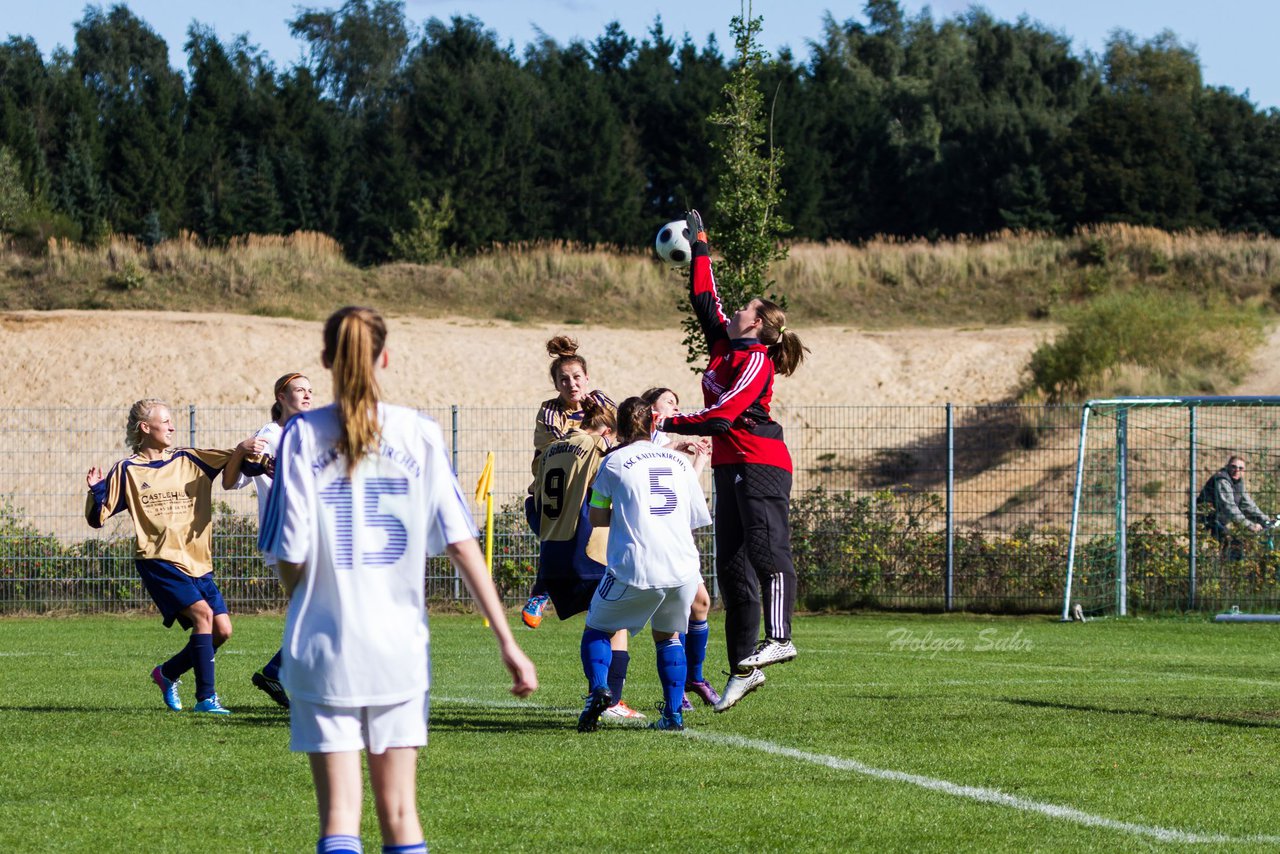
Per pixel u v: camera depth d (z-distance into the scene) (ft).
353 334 14.08
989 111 239.50
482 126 214.90
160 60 303.07
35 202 173.37
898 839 19.27
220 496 72.74
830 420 96.48
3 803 21.49
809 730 28.86
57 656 45.55
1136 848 18.79
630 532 28.17
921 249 153.17
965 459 82.23
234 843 19.04
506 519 64.23
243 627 56.13
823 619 61.11
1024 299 143.95
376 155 218.18
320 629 13.85
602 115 213.66
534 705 33.63
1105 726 29.27
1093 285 143.13
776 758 25.44
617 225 210.38
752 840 19.21
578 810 21.06
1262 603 61.87
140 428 32.19
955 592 63.67
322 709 13.79
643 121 225.56
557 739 27.73
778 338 31.76
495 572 63.52
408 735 14.03
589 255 152.15
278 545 13.88
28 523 67.36
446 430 85.97
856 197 232.94
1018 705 32.76
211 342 114.11
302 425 14.11
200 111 228.22
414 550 14.16
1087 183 209.97
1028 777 23.68
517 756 25.62
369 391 14.02
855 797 22.03
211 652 32.09
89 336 113.60
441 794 22.20
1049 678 39.27
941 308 143.33
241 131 230.27
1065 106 288.71
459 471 71.41
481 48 272.31
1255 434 76.84
